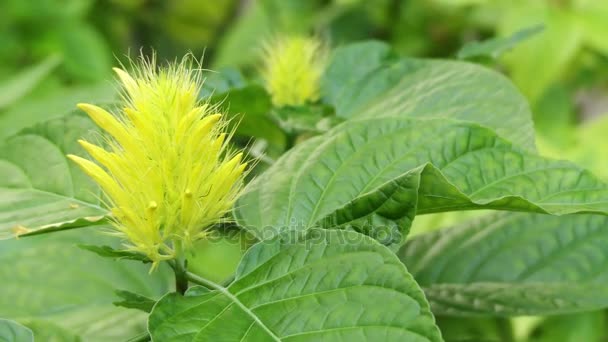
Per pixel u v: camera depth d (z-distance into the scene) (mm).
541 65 1696
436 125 964
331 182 953
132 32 2705
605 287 1053
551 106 1835
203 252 1312
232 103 1052
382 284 862
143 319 1059
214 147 905
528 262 1077
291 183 958
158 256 915
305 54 1123
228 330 869
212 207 914
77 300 1095
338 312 859
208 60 2688
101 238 1136
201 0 2629
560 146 1772
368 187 945
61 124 1019
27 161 1005
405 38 1970
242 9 2691
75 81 2252
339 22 2039
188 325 873
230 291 892
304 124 1074
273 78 1122
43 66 1883
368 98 1107
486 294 1056
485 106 1016
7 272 1112
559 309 1035
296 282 883
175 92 894
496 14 1847
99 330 1048
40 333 1012
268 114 1069
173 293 890
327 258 888
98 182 896
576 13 1713
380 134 971
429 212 943
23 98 1960
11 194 986
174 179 898
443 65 1075
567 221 1095
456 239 1105
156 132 890
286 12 2129
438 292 1066
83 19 2443
